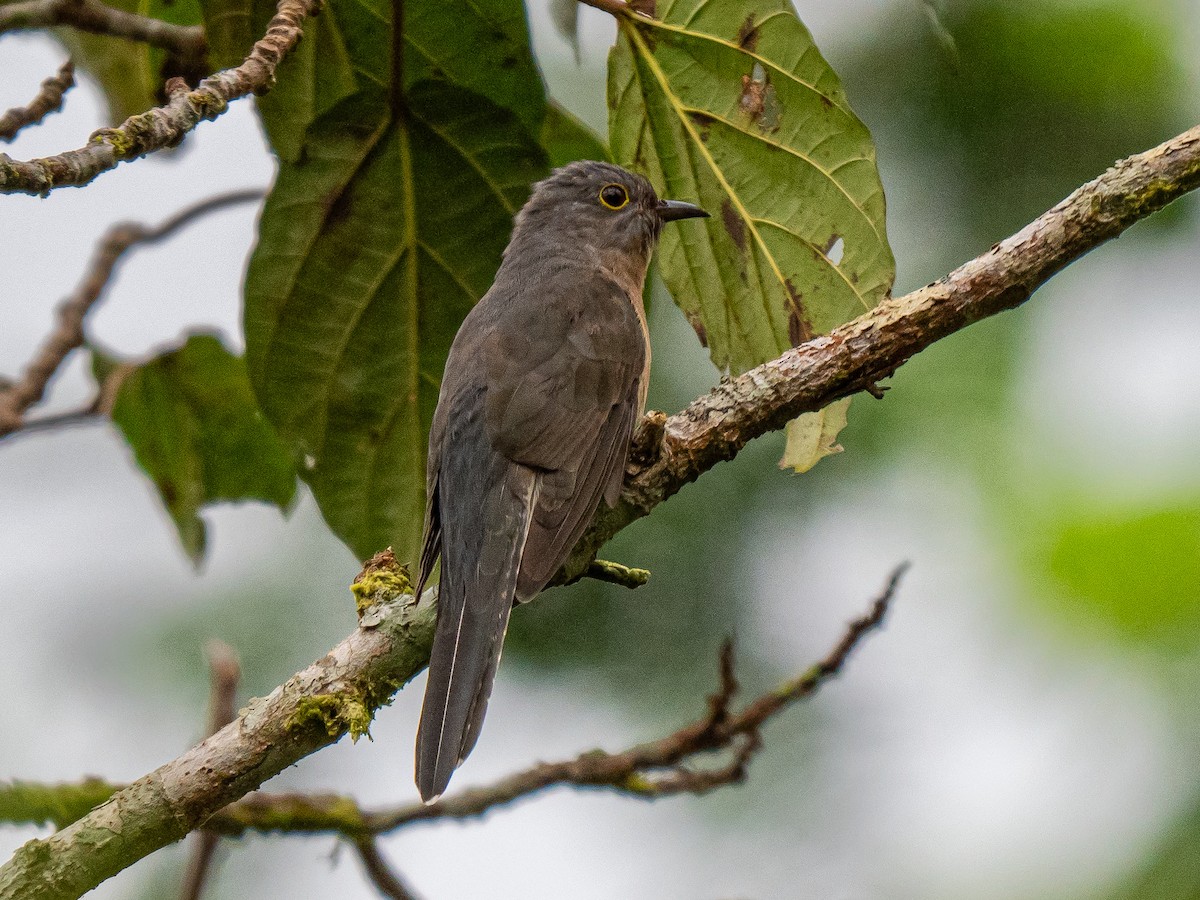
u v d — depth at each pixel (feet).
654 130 31.55
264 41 27.27
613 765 32.76
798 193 30.94
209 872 32.81
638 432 27.89
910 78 43.42
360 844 32.09
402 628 25.73
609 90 31.45
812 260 31.04
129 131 25.23
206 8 31.37
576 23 32.48
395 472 32.55
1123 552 40.91
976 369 44.01
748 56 30.25
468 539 30.40
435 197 31.81
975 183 43.04
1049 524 42.14
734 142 31.07
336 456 32.42
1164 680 39.88
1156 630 40.40
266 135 31.86
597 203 37.19
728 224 31.53
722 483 44.27
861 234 30.53
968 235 42.88
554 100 36.55
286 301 31.81
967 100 43.04
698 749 32.96
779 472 44.11
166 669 46.65
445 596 27.32
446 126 31.19
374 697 25.48
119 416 38.52
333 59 31.37
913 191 43.24
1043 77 42.65
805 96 30.25
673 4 30.01
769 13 29.78
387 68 31.37
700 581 44.09
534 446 31.01
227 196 37.63
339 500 32.45
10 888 23.63
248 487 39.70
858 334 26.78
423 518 32.53
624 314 34.22
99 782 29.48
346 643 25.68
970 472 43.34
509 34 31.07
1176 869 35.12
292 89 31.73
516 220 32.14
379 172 31.53
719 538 44.14
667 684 43.93
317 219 31.60
